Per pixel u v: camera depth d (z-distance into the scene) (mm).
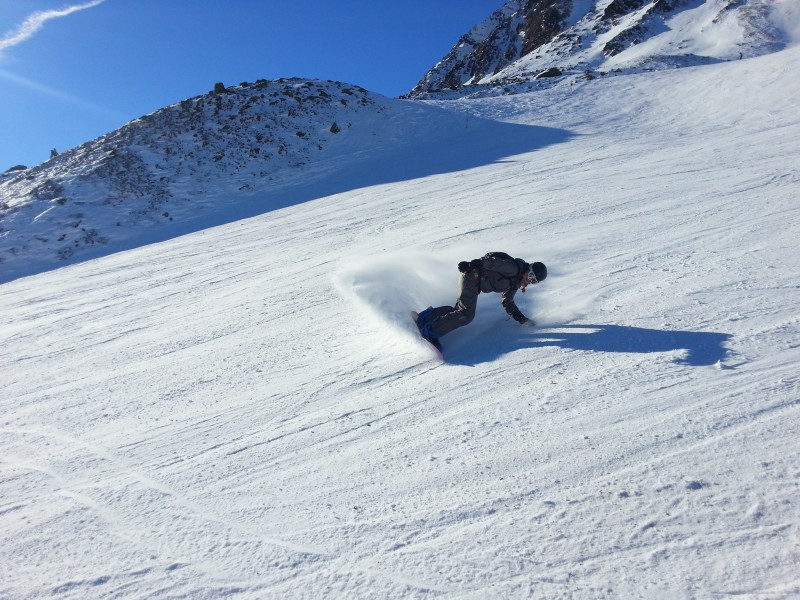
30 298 11055
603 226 8023
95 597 2693
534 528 2664
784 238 6094
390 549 2697
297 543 2855
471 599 2344
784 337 4016
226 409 4605
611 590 2270
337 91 30922
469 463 3256
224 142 24984
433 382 4402
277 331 6434
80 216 19156
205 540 2990
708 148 13438
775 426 3055
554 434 3369
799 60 23328
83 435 4547
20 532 3293
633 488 2797
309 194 19047
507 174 14844
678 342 4238
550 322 5059
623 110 24547
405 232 10469
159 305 8789
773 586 2152
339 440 3793
